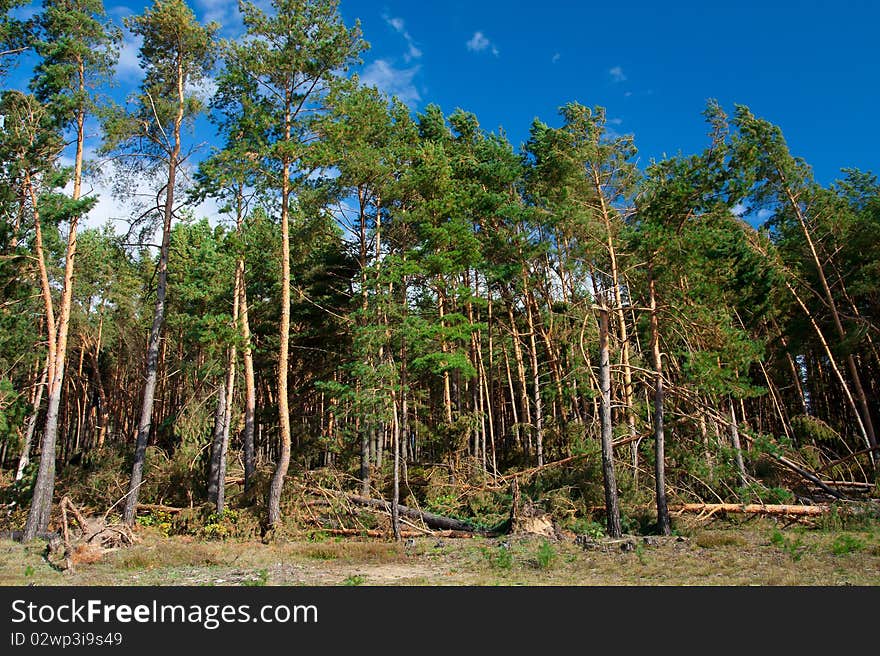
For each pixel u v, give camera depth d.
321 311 25.27
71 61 19.06
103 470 23.34
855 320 25.48
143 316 35.69
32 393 26.81
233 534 18.03
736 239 18.83
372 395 17.48
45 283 18.73
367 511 18.75
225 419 21.27
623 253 18.98
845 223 25.09
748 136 20.92
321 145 18.25
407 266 18.69
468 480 22.11
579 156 18.81
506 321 29.77
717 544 14.16
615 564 12.17
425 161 20.59
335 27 18.41
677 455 18.47
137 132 19.73
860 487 20.59
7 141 17.72
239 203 20.73
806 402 33.78
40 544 16.19
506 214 21.30
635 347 23.52
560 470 20.83
